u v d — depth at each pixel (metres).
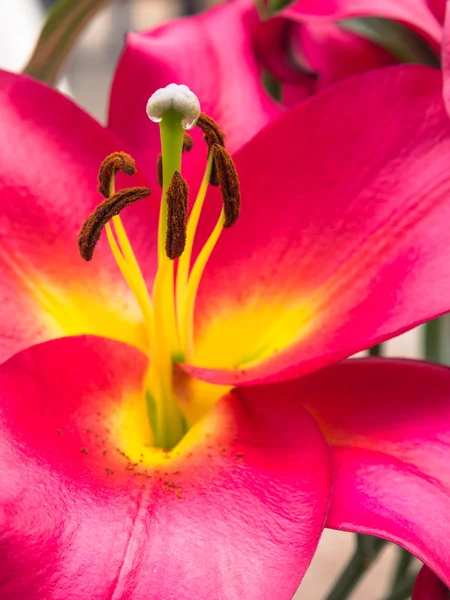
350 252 0.37
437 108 0.36
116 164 0.36
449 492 0.34
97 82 1.12
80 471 0.34
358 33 0.43
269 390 0.36
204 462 0.35
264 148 0.37
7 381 0.34
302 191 0.37
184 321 0.37
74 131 0.39
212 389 0.37
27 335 0.37
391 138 0.37
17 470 0.33
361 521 0.33
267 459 0.35
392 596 0.44
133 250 0.39
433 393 0.36
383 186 0.37
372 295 0.36
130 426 0.37
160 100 0.34
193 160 0.40
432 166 0.36
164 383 0.37
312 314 0.37
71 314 0.38
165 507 0.33
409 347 0.95
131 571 0.32
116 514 0.33
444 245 0.35
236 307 0.38
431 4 0.42
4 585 0.31
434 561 0.32
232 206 0.36
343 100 0.37
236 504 0.33
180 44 0.42
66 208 0.39
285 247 0.38
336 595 0.45
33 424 0.34
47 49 0.44
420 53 0.42
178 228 0.35
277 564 0.32
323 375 0.36
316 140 0.37
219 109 0.41
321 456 0.34
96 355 0.36
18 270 0.38
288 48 0.44
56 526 0.32
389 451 0.35
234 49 0.42
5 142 0.38
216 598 0.32
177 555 0.32
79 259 0.39
